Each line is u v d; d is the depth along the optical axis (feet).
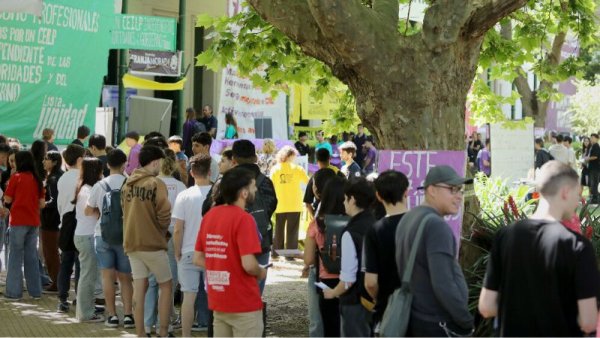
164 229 26.78
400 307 16.26
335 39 25.26
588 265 13.60
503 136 53.98
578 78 38.37
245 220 19.69
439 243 15.99
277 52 35.09
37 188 34.78
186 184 36.47
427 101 25.90
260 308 20.07
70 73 49.80
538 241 13.94
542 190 14.49
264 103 59.82
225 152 27.89
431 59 25.85
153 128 52.95
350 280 19.95
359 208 20.31
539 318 13.83
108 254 29.48
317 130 75.72
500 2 25.55
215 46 34.19
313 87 43.86
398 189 18.22
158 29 52.47
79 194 30.50
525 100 65.51
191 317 26.40
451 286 15.75
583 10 36.47
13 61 47.67
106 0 50.90
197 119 60.85
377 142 26.96
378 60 25.64
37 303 34.32
